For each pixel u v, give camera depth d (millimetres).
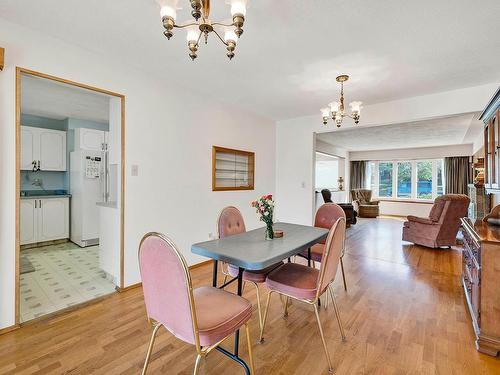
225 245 1932
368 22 1913
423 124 5027
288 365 1658
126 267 2729
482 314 1780
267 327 2096
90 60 2406
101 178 4621
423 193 8625
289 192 4949
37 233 4402
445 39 2119
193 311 1109
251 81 3072
